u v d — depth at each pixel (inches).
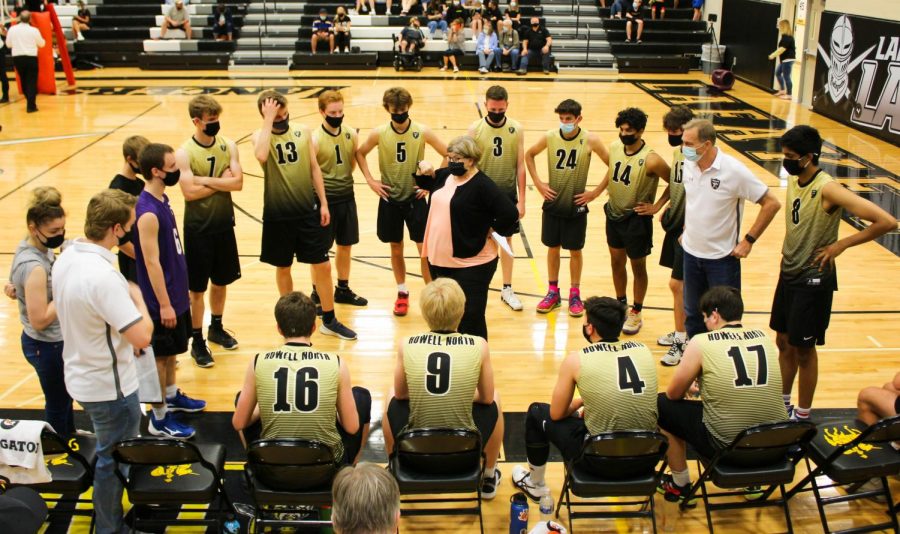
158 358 190.2
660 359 235.8
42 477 144.8
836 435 162.6
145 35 797.2
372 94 639.1
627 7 826.2
